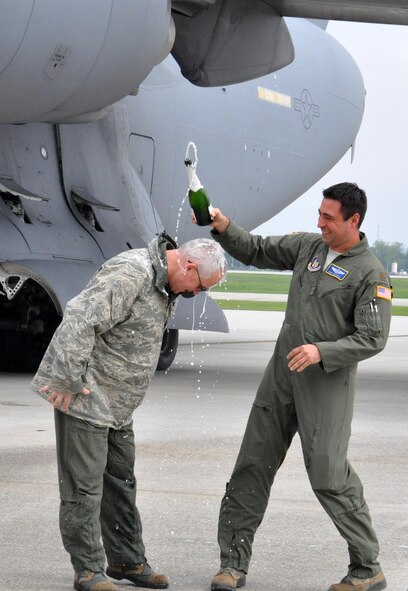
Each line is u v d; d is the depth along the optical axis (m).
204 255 5.06
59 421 5.15
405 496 7.32
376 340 5.23
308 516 6.71
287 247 5.59
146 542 6.05
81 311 4.97
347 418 5.32
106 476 5.36
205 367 17.33
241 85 19.33
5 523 6.37
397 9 15.78
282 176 20.52
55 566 5.54
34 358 15.21
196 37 15.81
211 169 18.69
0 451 8.76
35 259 13.94
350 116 22.17
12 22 11.28
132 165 16.80
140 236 16.09
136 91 14.05
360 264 5.34
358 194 5.32
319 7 15.85
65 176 15.09
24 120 13.30
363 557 5.29
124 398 5.17
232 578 5.30
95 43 12.20
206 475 7.91
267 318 37.88
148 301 5.08
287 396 5.42
